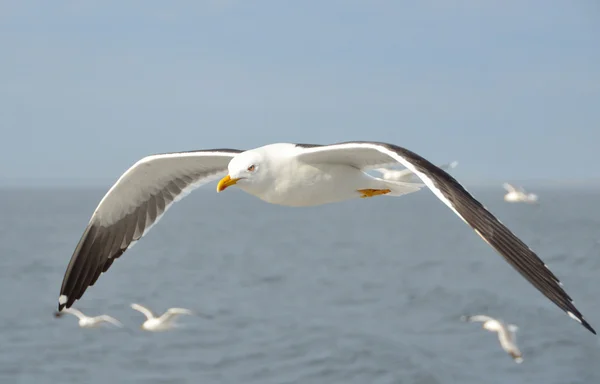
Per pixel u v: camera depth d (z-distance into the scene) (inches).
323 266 1595.7
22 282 1326.3
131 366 786.8
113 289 1259.2
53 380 748.0
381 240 2283.5
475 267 1526.8
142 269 1551.4
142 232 362.6
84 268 362.3
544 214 3316.9
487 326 755.4
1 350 840.9
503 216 3154.5
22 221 3245.6
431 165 270.2
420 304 1083.9
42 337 892.0
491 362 772.6
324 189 328.5
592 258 1573.6
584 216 3166.8
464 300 1096.8
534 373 737.6
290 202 331.9
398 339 862.5
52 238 2279.8
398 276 1408.7
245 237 2482.8
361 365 761.0
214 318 996.6
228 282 1355.8
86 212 4197.8
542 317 950.4
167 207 362.6
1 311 1038.4
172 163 351.3
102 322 799.1
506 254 235.5
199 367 782.5
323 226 3120.1
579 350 799.1
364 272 1481.3
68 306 360.8
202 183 363.3
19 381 745.6
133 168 349.4
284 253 1889.8
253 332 915.4
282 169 322.0
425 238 2351.1
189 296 1186.6
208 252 1925.4
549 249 1764.3
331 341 854.5
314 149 308.2
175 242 2267.5
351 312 1040.2
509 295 1128.2
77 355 823.7
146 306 1089.4
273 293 1218.6
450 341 855.7
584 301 1067.3
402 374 727.7
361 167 329.7
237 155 325.4
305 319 987.9
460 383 704.4
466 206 248.4
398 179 394.9
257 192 327.0
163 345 858.1
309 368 764.0
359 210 4943.4
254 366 779.4
